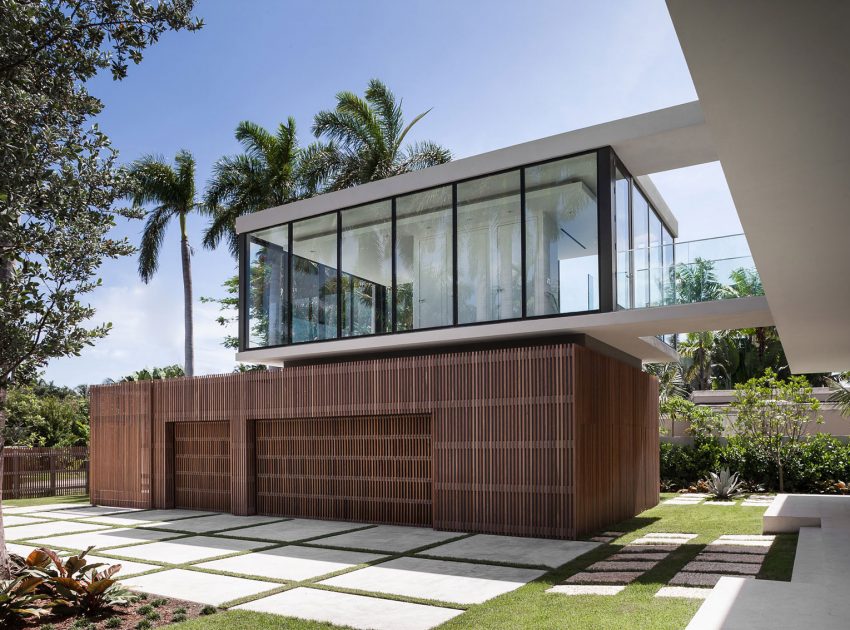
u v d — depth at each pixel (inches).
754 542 386.6
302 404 565.6
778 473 730.2
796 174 187.5
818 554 313.1
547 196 506.0
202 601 280.2
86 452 894.4
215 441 633.6
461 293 531.8
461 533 463.8
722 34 126.7
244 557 382.6
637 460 568.4
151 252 1079.6
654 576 304.2
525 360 459.2
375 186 580.7
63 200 233.9
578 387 446.6
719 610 189.0
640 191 591.8
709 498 677.9
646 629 217.0
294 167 1070.4
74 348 246.7
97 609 259.4
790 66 137.1
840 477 706.2
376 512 530.0
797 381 757.3
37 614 239.8
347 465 548.4
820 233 232.1
